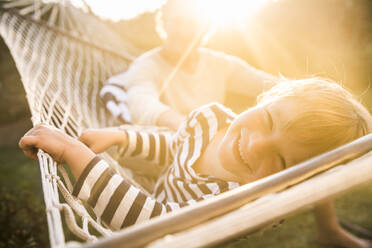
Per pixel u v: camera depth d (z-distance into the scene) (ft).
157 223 1.30
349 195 10.31
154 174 5.09
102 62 10.17
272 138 3.20
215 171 3.71
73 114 5.25
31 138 3.00
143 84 6.74
